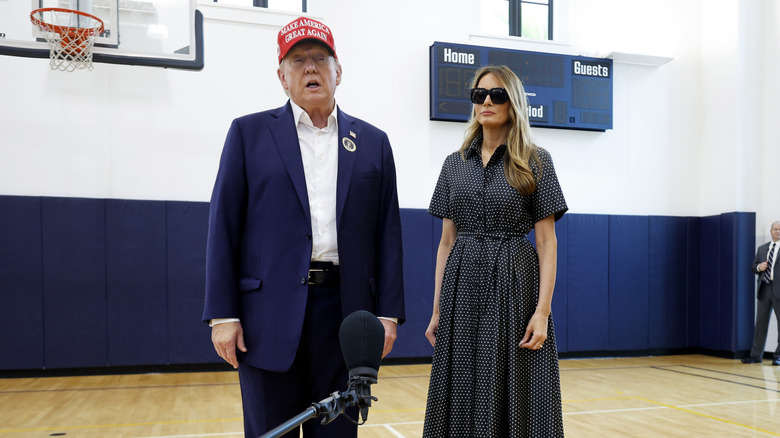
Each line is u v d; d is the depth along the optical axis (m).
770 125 7.27
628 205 7.41
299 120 1.59
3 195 5.55
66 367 5.64
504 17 7.23
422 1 6.76
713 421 3.98
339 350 1.57
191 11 5.27
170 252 5.91
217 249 1.50
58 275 5.65
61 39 4.88
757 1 7.35
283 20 6.29
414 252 6.56
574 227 7.12
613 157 7.38
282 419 1.52
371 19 6.58
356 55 6.53
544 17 7.38
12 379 5.48
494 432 1.65
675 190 7.60
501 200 1.74
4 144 5.60
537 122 6.87
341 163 1.58
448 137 6.80
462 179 1.83
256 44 6.22
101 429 3.71
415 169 6.68
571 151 7.22
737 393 4.98
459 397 1.70
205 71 6.09
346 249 1.55
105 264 5.76
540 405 1.69
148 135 5.94
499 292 1.70
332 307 1.56
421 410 4.25
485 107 1.77
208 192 6.07
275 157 1.54
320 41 1.52
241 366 1.57
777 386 5.32
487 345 1.68
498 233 1.76
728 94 7.36
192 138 6.04
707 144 7.63
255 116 1.60
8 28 4.78
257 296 1.51
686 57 7.67
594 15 7.34
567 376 5.84
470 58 6.70
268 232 1.52
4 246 5.54
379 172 1.65
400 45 6.67
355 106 6.52
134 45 5.11
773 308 6.66
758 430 3.75
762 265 6.73
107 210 5.78
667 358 7.20
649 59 7.31
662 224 7.46
